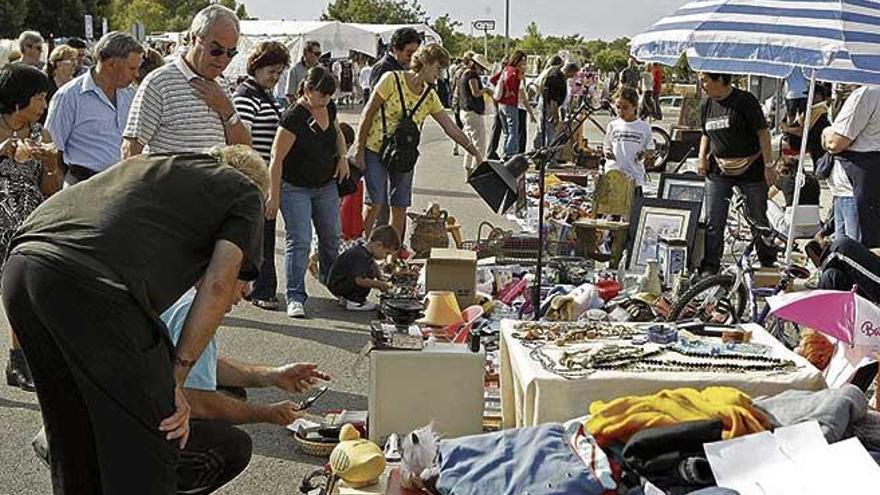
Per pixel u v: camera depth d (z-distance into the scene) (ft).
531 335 14.48
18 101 17.61
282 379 13.08
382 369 13.67
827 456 10.48
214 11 18.74
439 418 13.83
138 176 10.11
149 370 9.59
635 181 30.53
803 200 31.35
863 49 20.56
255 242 10.28
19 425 16.63
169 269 9.82
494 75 60.39
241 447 11.67
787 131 37.76
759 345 14.48
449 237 29.07
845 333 14.33
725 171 25.73
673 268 23.80
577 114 19.34
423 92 26.68
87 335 9.41
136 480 9.66
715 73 25.17
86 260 9.47
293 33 85.76
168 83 18.63
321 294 26.07
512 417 14.83
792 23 21.15
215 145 18.99
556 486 10.60
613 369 13.12
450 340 16.58
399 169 26.68
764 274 21.86
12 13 156.46
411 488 11.77
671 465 10.79
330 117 23.56
